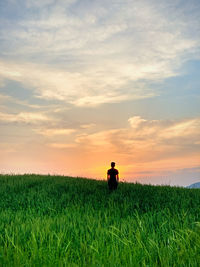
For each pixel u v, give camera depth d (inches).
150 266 189.8
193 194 552.4
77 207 414.6
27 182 679.1
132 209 423.8
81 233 260.4
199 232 253.1
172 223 292.2
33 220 311.1
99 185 652.1
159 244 239.3
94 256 197.8
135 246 217.9
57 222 288.7
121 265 187.5
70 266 188.5
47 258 199.8
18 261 190.2
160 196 512.7
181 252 204.1
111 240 236.8
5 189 598.2
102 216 354.3
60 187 613.3
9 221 326.0
